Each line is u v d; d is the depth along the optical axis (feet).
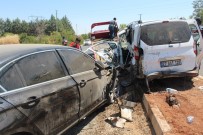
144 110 25.72
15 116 13.51
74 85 18.72
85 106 20.38
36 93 15.24
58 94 16.94
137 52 29.58
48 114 15.96
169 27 29.55
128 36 34.37
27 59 15.84
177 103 24.75
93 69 22.50
